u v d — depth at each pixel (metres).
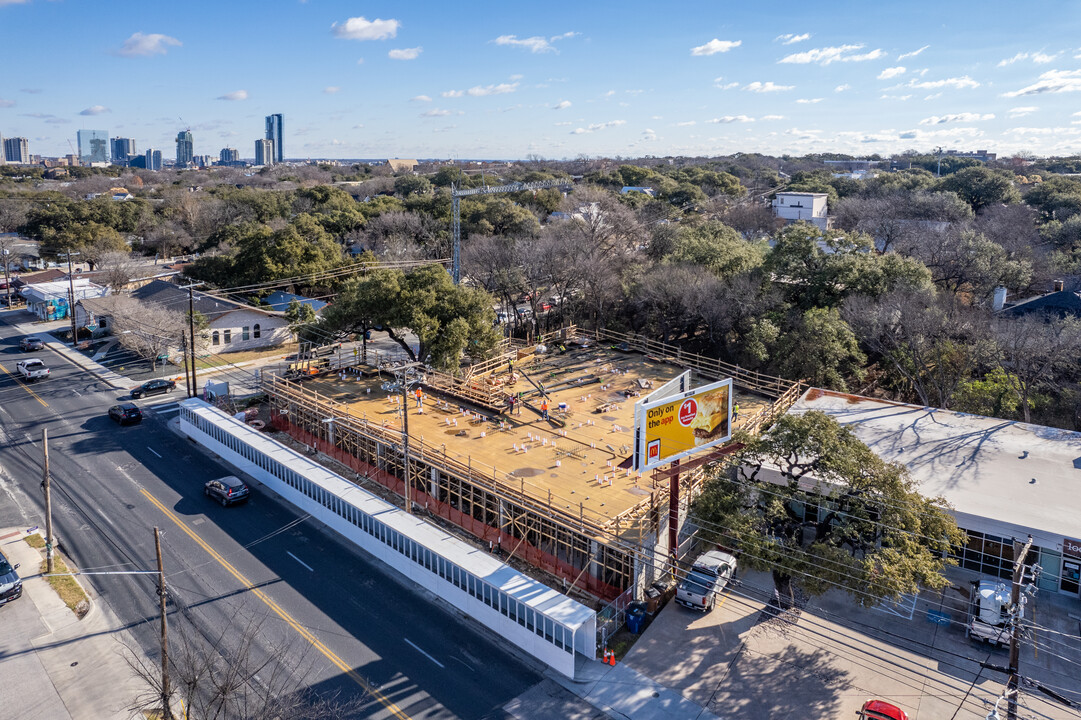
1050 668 26.66
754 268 67.38
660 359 56.78
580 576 32.22
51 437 50.75
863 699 25.30
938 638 28.67
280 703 24.11
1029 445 39.66
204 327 70.19
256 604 31.12
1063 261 77.44
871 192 144.25
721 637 28.98
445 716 24.58
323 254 91.00
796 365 53.16
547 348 60.31
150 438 51.00
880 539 29.36
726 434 31.12
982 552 32.91
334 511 37.97
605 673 26.88
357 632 29.28
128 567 34.00
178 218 138.62
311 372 54.31
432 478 39.19
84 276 99.56
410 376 50.16
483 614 30.00
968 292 75.56
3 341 76.88
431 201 131.12
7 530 37.41
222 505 40.75
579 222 95.56
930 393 54.56
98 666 27.30
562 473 36.03
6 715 24.72
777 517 29.78
